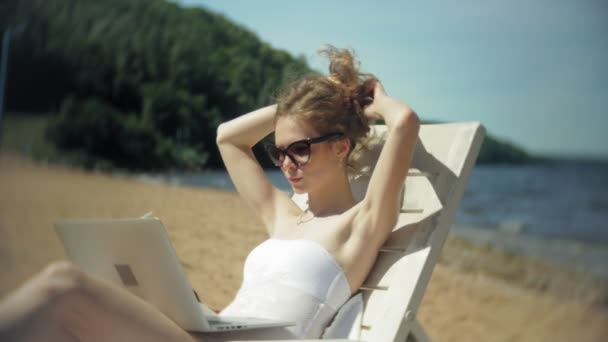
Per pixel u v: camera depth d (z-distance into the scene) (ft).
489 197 45.93
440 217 6.45
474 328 17.08
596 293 24.75
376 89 7.06
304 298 6.23
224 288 14.15
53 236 21.72
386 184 6.39
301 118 6.87
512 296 21.65
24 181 39.86
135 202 28.73
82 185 37.04
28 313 4.53
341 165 7.04
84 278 4.91
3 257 18.08
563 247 34.01
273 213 7.39
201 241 18.52
